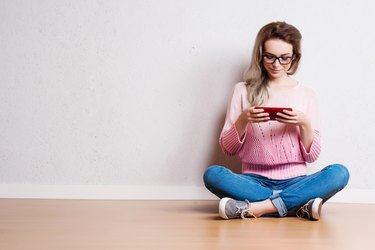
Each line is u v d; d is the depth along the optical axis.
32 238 1.52
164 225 1.76
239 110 2.24
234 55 2.44
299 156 2.15
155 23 2.44
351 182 2.44
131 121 2.45
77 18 2.43
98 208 2.14
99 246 1.42
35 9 2.43
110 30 2.44
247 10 2.43
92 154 2.45
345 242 1.51
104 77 2.45
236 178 2.01
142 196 2.45
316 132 2.18
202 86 2.45
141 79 2.45
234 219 1.91
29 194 2.45
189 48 2.44
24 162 2.45
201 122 2.45
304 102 2.22
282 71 2.19
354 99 2.43
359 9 2.42
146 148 2.46
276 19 2.43
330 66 2.43
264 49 2.16
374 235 1.62
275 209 1.95
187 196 2.45
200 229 1.69
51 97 2.44
